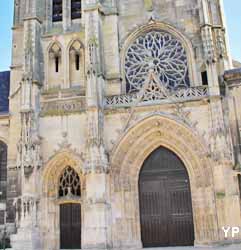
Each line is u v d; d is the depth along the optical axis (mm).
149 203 37875
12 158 40656
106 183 36062
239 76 36906
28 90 39656
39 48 42656
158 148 39062
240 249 29844
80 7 45281
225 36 39875
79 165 38281
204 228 34906
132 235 36344
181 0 42281
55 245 37406
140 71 41625
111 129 38125
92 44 39656
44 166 38844
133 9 43219
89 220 34594
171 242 36312
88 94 37969
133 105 37969
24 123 38656
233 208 33156
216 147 34438
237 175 34188
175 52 41344
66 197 38312
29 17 42500
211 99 35656
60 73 42531
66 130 39375
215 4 40688
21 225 35906
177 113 37031
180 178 37812
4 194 43000
